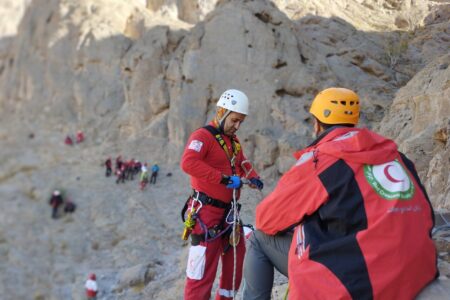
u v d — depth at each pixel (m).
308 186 2.03
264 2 20.70
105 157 20.56
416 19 21.36
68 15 22.61
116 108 21.83
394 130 9.50
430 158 6.86
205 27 20.81
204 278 3.20
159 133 20.80
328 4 22.48
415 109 8.67
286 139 17.97
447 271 2.71
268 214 2.15
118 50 22.42
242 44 19.81
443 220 3.81
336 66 19.77
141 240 14.87
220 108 3.19
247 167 3.31
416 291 1.90
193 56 20.55
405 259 1.86
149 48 22.02
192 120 20.19
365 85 18.77
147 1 25.25
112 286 9.62
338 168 1.99
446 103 7.53
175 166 19.77
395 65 19.47
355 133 2.07
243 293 2.51
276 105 18.94
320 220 2.05
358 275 1.84
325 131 2.23
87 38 22.23
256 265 2.44
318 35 21.02
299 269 1.96
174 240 15.23
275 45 19.62
